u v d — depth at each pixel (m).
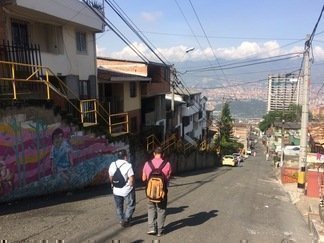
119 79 25.11
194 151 40.38
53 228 8.59
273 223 11.60
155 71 34.38
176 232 9.09
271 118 93.12
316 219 11.77
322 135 42.53
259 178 33.62
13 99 10.95
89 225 9.05
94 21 20.94
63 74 19.45
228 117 82.19
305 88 22.36
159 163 8.40
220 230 9.76
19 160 11.14
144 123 32.53
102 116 19.50
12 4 14.70
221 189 19.56
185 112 50.22
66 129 13.59
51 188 12.76
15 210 10.02
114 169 8.94
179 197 14.88
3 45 13.67
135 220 9.81
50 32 18.89
